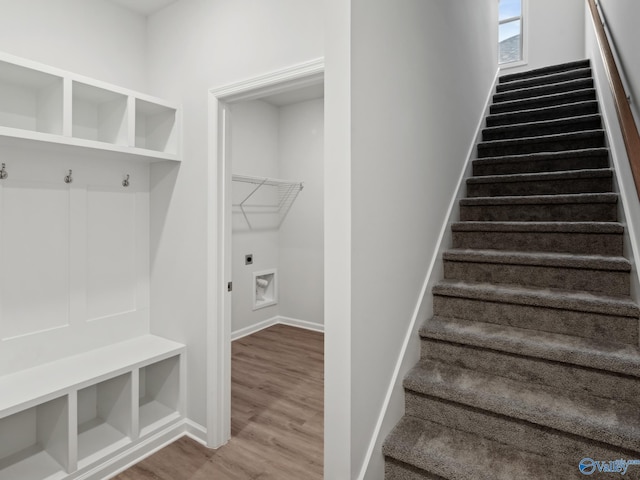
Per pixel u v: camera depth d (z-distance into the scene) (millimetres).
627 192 1909
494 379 1610
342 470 1295
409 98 1773
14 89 1900
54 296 2062
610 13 2545
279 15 1892
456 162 2609
